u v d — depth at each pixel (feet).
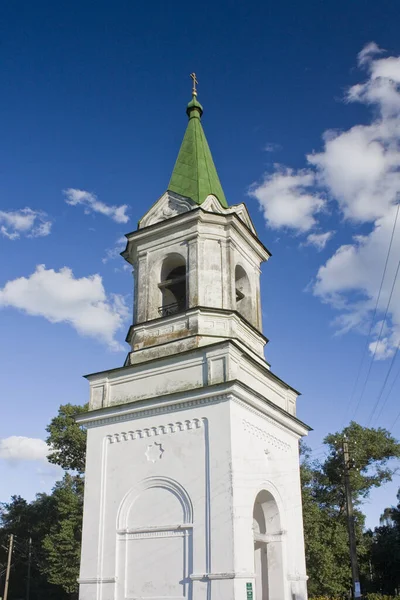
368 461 179.52
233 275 75.97
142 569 61.77
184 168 85.10
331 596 151.12
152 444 66.33
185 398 64.64
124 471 67.31
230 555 56.24
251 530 60.80
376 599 162.71
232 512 57.82
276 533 70.59
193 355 67.31
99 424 71.31
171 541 61.05
